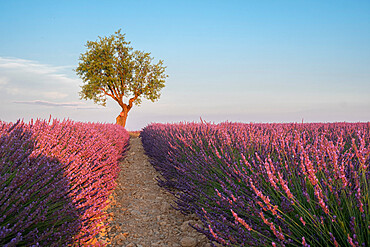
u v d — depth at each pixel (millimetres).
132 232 3473
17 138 2955
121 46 22312
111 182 4156
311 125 8188
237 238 2139
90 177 3354
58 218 2145
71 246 2277
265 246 1978
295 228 2012
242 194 2646
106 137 6328
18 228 1873
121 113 22766
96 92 21875
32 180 2340
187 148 4883
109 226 3615
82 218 2490
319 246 1842
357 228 1668
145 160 8359
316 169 2297
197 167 3965
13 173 2227
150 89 22859
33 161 2588
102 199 3258
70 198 2502
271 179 2029
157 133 8781
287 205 2016
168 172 5098
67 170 2824
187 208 3637
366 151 2102
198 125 7469
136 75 22547
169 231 3482
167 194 4996
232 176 2992
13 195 1927
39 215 1985
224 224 2436
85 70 21953
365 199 1795
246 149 3395
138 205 4465
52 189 2363
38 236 2049
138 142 12945
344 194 1853
